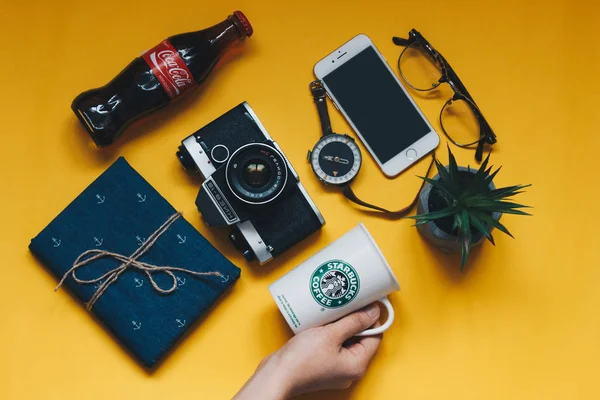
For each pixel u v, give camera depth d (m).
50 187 1.01
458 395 0.98
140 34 1.03
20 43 1.03
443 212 0.84
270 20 1.04
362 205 0.99
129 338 0.94
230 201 0.93
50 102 1.02
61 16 1.03
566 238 1.00
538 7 1.03
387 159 1.00
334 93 1.02
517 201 1.01
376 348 0.92
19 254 0.99
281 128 1.02
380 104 1.01
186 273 0.96
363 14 1.03
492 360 0.99
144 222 0.96
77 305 0.99
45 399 0.97
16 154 1.01
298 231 0.95
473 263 1.00
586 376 0.98
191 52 0.98
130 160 1.01
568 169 1.01
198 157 0.95
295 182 0.93
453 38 1.03
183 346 0.98
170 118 1.02
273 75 1.03
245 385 0.85
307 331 0.87
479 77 1.03
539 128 1.02
